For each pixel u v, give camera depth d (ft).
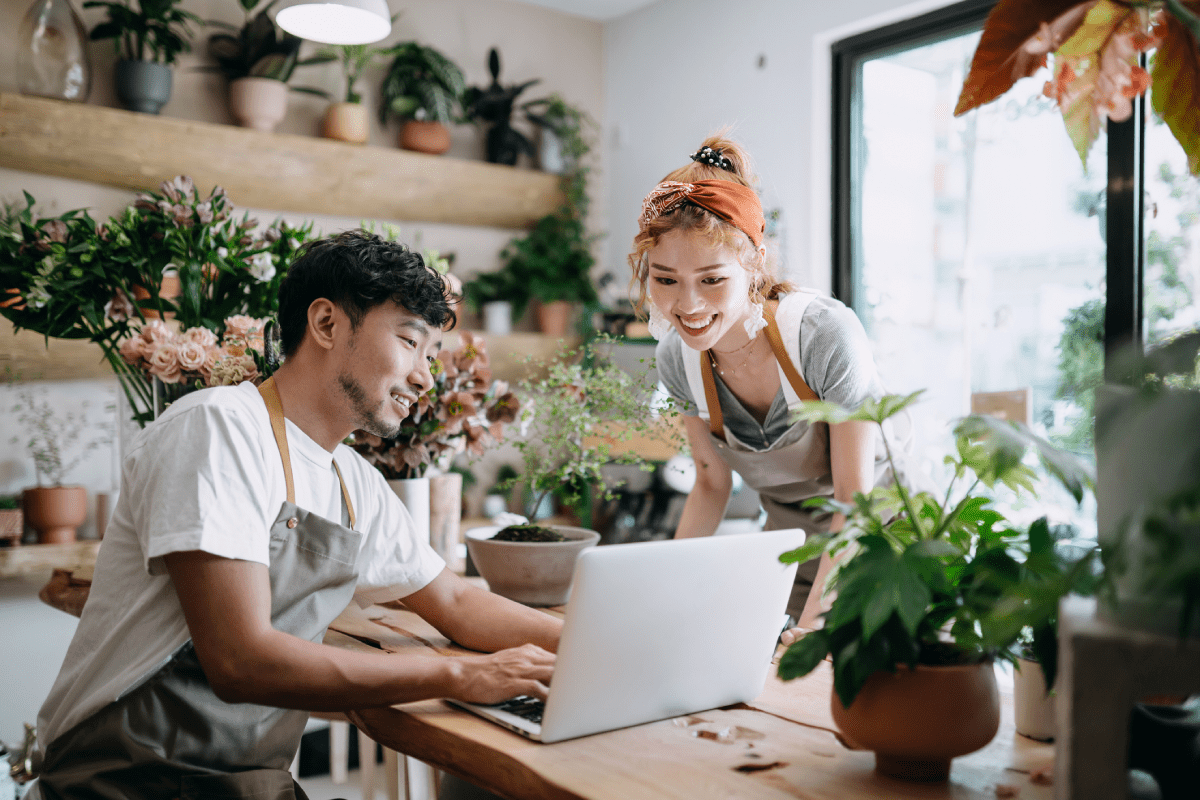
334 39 9.43
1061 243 11.39
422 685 3.66
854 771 3.09
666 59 16.52
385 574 4.61
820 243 14.05
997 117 12.03
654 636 3.39
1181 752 2.76
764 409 6.04
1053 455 2.73
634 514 13.48
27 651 12.21
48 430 12.44
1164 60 3.35
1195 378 2.72
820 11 13.85
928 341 13.00
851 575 2.87
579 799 2.87
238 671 3.53
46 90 11.88
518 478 6.40
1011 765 3.17
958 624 2.92
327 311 4.07
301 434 4.22
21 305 6.38
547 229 16.51
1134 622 2.45
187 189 6.36
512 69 16.80
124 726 3.86
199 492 3.63
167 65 13.07
